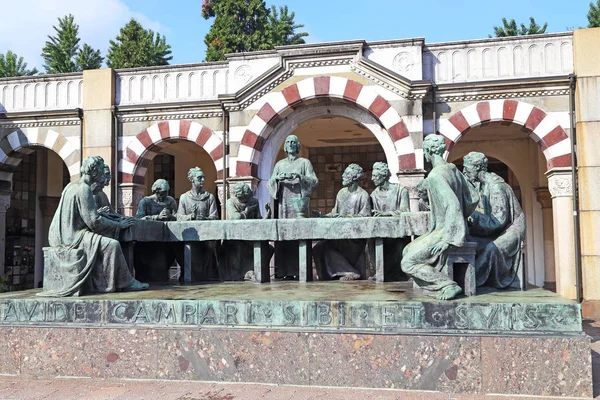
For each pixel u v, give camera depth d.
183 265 9.41
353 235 8.37
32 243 21.81
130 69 15.63
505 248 7.07
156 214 10.02
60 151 15.73
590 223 13.07
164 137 15.31
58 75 15.95
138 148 15.44
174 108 15.18
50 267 7.10
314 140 21.34
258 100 14.59
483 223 7.23
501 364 5.76
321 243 9.34
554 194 13.45
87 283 7.20
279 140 15.02
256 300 6.32
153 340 6.38
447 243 6.37
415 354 5.90
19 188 21.28
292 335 6.12
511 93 13.59
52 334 6.59
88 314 6.62
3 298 6.89
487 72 13.88
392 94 13.85
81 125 15.66
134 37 31.77
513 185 21.39
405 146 13.70
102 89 15.54
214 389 5.97
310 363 6.08
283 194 9.63
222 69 15.31
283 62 14.40
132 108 15.34
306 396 5.71
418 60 13.91
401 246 8.89
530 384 5.71
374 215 8.95
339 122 18.48
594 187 13.08
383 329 6.02
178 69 15.48
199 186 10.41
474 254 6.58
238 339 6.23
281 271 9.59
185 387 6.06
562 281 13.24
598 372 6.82
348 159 22.36
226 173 14.87
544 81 13.35
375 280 8.73
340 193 9.64
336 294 6.84
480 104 13.74
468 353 5.82
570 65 13.54
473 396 5.71
